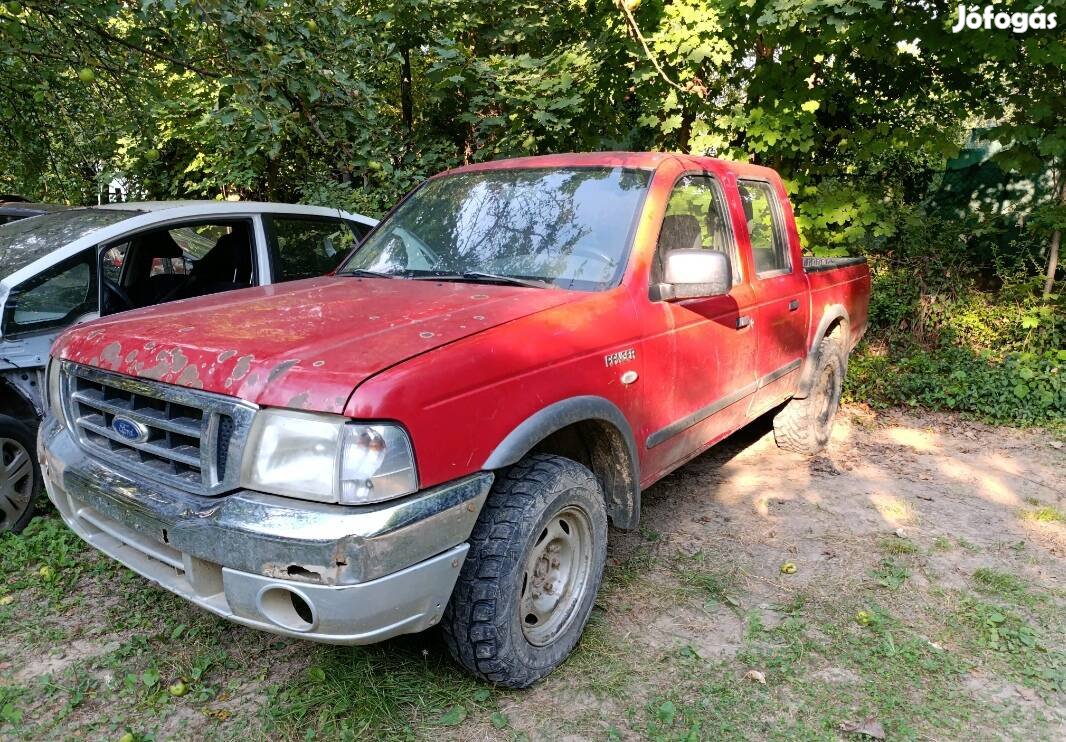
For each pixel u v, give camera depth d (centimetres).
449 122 890
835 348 541
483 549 255
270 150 651
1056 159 807
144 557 263
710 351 380
